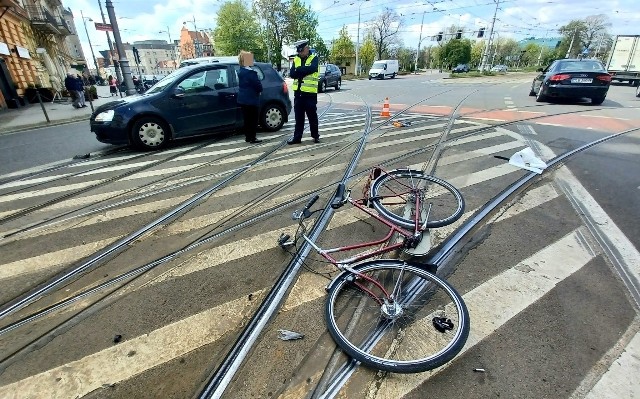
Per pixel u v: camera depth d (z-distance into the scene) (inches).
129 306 100.1
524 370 76.9
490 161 216.2
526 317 91.4
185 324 92.8
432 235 132.0
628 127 306.3
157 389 75.3
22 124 465.4
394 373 77.4
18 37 862.5
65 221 153.8
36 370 80.6
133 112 262.5
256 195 177.0
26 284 111.3
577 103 476.4
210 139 309.4
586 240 125.8
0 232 145.9
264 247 128.6
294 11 1991.9
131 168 230.5
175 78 283.4
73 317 96.7
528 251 120.4
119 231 143.6
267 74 333.4
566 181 180.5
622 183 176.4
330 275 111.9
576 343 83.2
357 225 142.7
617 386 72.5
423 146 256.8
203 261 120.7
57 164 250.5
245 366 80.2
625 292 99.7
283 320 93.4
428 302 95.0
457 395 72.0
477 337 85.7
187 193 182.5
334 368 79.4
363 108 486.9
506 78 1343.5
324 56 2427.4
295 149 261.9
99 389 75.5
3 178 221.6
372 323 91.1
